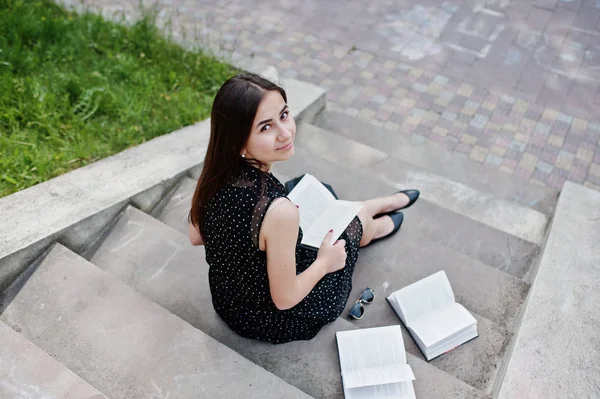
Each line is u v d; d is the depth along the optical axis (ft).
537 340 8.34
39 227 9.31
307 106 15.71
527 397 7.61
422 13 21.03
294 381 8.02
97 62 16.16
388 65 19.07
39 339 8.01
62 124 13.25
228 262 6.86
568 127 16.98
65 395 6.81
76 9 19.69
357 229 9.18
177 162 11.76
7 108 13.19
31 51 15.89
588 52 19.43
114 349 7.79
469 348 8.98
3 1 17.83
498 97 17.89
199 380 7.45
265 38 19.97
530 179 15.57
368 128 16.56
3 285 8.83
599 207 11.32
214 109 5.89
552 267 9.74
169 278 9.43
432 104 17.72
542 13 20.93
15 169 11.55
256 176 6.31
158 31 18.63
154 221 10.32
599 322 8.71
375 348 8.23
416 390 7.95
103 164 11.34
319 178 12.98
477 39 19.92
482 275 10.34
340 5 21.48
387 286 9.84
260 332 8.16
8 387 6.85
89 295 8.48
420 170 14.23
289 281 6.64
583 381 7.82
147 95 15.12
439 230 11.89
